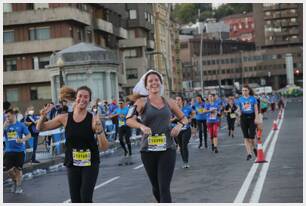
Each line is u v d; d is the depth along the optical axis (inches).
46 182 625.6
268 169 598.2
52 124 333.1
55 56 1863.9
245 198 431.5
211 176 569.9
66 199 480.1
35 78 2566.4
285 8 6574.8
